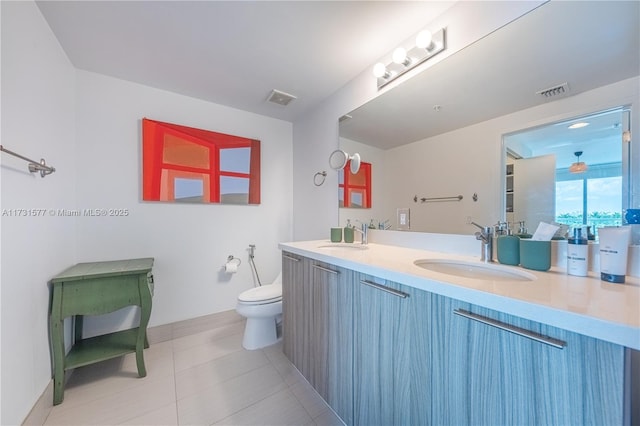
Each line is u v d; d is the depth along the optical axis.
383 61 1.67
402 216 1.63
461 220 1.33
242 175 2.43
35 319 1.19
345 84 2.01
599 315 0.51
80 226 1.76
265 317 1.92
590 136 0.92
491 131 1.20
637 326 0.46
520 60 1.09
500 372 0.65
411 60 1.49
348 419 1.14
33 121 1.21
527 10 1.04
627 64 0.84
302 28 1.40
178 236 2.13
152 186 1.98
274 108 2.44
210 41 1.50
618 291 0.68
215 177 2.27
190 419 1.23
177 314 2.12
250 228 2.51
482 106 1.22
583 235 0.86
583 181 0.94
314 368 1.39
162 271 2.06
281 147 2.72
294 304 1.61
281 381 1.52
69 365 1.41
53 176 1.42
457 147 1.33
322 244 1.84
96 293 1.46
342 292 1.18
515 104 1.11
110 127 1.86
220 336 2.12
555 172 1.00
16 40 1.07
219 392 1.42
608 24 0.88
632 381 0.53
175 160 2.08
